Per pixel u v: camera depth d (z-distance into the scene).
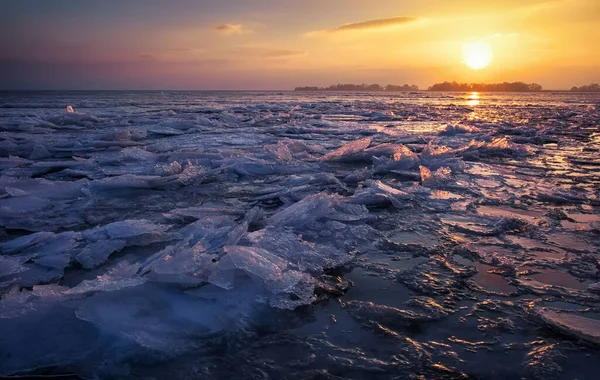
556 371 1.79
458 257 3.04
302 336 2.05
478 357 1.89
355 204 4.22
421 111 26.80
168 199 4.75
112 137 10.14
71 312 2.13
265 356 1.89
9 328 1.99
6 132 11.94
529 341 2.01
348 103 40.06
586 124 16.55
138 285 2.36
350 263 2.92
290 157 7.35
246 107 27.20
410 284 2.60
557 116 21.72
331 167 6.93
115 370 1.79
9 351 1.87
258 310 2.24
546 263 2.92
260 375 1.77
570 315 2.21
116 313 2.11
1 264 2.71
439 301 2.39
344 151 7.50
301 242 3.08
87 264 2.86
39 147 8.08
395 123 16.95
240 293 2.36
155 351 1.90
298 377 1.75
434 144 9.78
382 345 1.98
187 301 2.26
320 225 3.60
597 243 3.31
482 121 17.73
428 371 1.79
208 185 5.45
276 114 21.97
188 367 1.81
